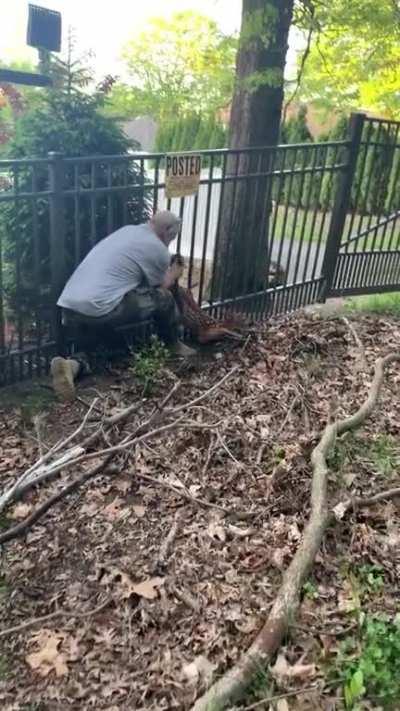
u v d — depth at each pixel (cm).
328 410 448
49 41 539
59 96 498
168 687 255
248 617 286
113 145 503
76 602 292
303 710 247
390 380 498
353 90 980
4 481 366
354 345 557
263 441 408
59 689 254
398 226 761
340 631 278
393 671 259
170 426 374
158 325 519
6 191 457
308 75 894
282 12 589
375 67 861
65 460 341
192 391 467
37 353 480
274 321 624
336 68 880
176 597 296
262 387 473
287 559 317
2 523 336
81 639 274
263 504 356
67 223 491
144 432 412
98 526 337
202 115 1141
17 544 324
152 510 350
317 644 274
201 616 286
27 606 291
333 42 804
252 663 256
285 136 1367
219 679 254
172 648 271
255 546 326
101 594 296
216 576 308
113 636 276
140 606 290
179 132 1470
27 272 491
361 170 688
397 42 757
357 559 321
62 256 468
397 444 419
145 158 483
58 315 482
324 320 619
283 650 270
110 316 470
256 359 520
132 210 522
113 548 323
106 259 469
